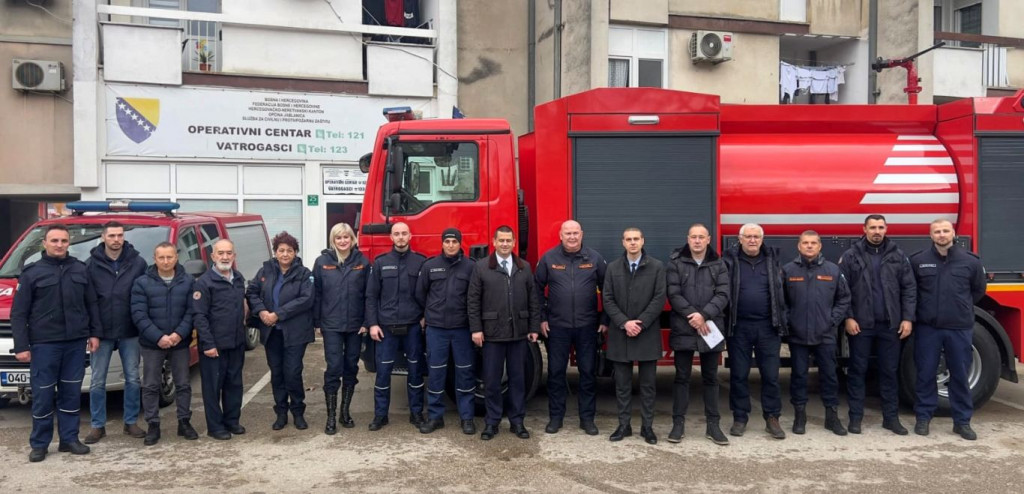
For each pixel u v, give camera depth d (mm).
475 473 5145
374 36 13625
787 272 6035
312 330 6227
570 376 8266
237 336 5984
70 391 5555
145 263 5980
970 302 6043
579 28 12945
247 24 12391
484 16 14180
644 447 5746
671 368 8812
